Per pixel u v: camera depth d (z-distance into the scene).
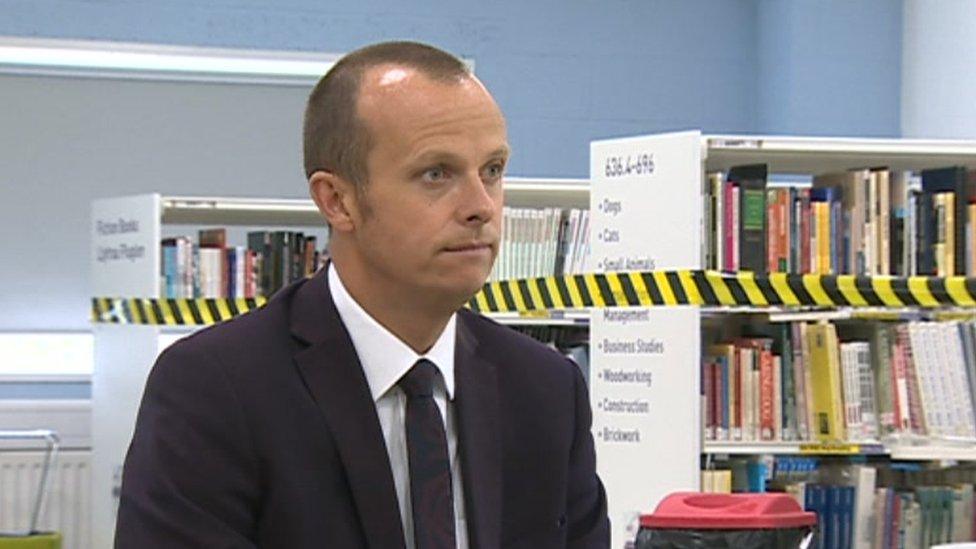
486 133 1.78
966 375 5.26
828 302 5.10
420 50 1.83
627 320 5.20
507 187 6.57
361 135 1.79
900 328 5.31
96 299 7.51
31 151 8.38
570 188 6.61
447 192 1.78
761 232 5.14
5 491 8.33
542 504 1.94
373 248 1.81
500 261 6.50
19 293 8.36
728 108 9.09
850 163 5.48
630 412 5.17
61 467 8.36
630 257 5.19
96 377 7.54
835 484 5.38
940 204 5.29
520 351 1.99
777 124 8.82
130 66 8.47
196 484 1.81
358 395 1.85
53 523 8.37
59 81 8.41
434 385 1.89
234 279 7.03
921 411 5.29
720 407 5.14
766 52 8.98
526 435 1.94
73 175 8.43
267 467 1.82
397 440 1.87
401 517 1.85
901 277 5.21
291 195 8.66
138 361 7.05
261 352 1.86
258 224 7.57
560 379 2.00
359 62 1.83
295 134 8.68
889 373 5.29
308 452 1.83
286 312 1.91
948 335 5.27
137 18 8.47
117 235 7.26
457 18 8.80
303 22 8.64
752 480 5.26
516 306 5.82
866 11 8.59
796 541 2.73
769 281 5.05
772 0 8.89
